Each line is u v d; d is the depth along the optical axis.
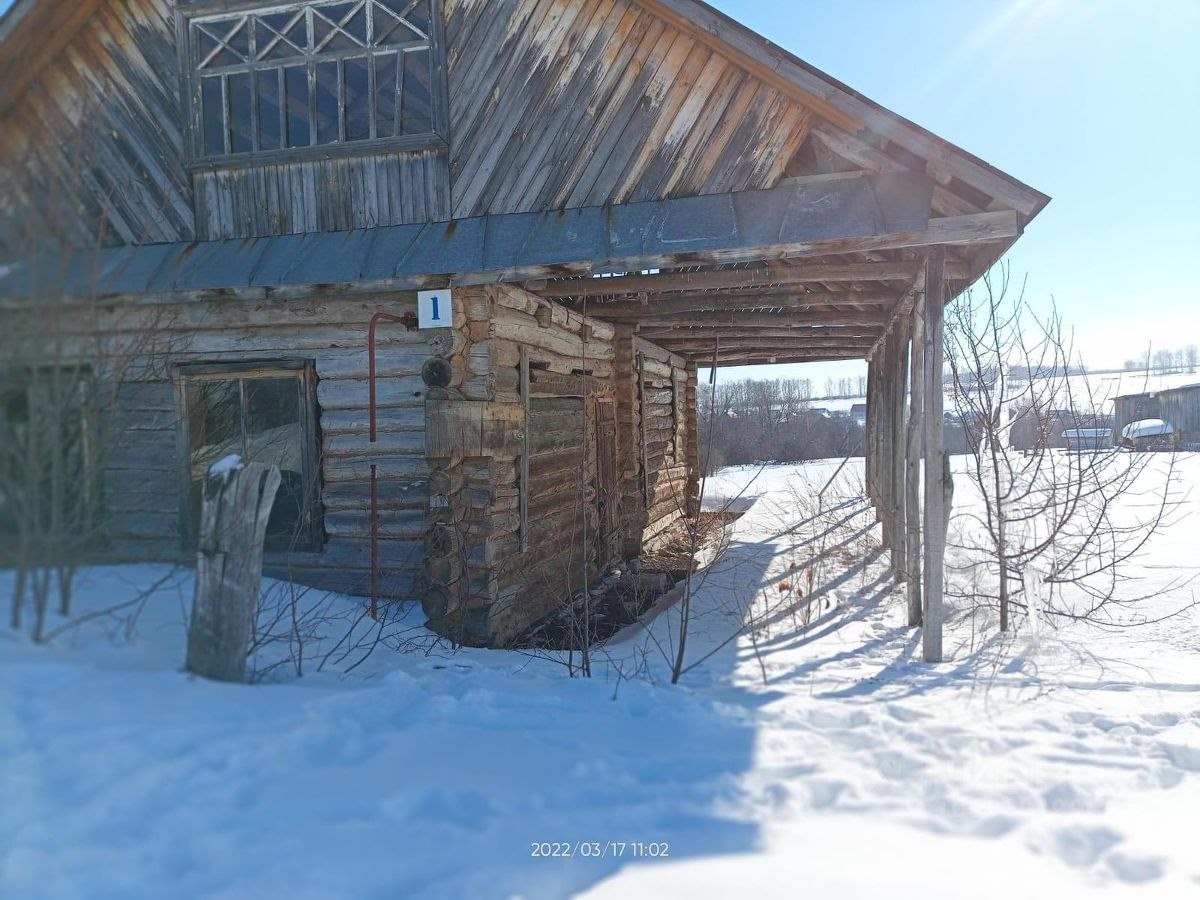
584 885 2.74
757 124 6.16
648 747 4.00
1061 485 7.26
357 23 6.90
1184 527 13.00
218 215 7.12
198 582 4.12
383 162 6.86
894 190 5.79
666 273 7.24
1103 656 6.04
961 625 7.06
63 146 5.08
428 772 3.45
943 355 6.46
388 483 6.96
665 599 8.35
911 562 7.19
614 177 6.45
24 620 3.95
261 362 7.10
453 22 6.75
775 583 9.17
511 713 4.37
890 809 3.44
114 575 4.92
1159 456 24.73
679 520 14.69
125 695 3.54
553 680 5.18
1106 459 7.24
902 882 2.85
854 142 6.00
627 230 6.13
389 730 3.96
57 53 7.15
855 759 3.94
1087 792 3.60
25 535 3.69
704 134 6.28
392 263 6.34
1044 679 5.39
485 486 6.69
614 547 10.58
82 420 4.29
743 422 30.14
